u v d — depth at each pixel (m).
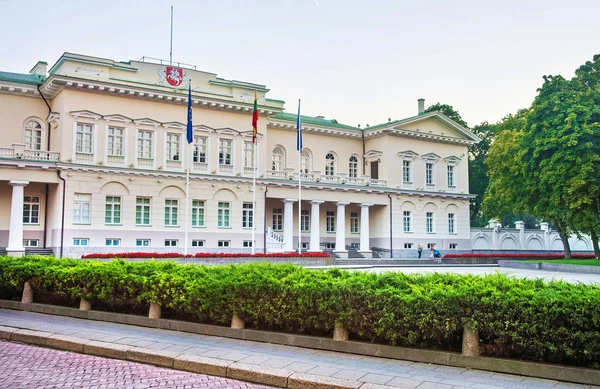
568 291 9.80
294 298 11.87
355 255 52.44
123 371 10.09
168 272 14.50
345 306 11.23
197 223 44.19
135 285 14.40
